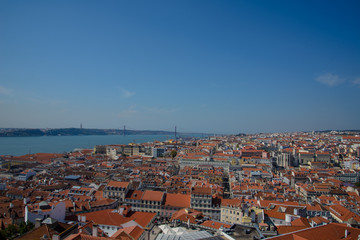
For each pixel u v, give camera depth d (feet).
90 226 479.82
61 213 593.83
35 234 372.58
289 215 600.80
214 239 397.60
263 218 596.29
